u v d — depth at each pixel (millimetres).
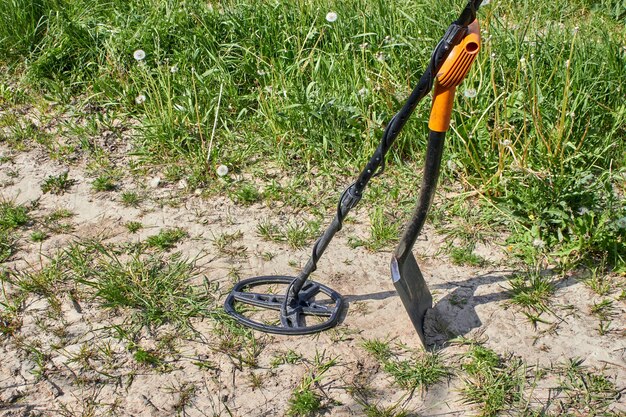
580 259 3877
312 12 5703
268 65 5371
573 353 3354
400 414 3037
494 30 5328
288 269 3889
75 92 5523
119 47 5617
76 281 3670
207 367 3285
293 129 4879
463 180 4461
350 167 4699
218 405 3115
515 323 3527
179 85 5234
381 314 3592
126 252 3982
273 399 3145
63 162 4801
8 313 3572
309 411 3078
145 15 5848
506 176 4316
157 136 4859
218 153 4766
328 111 4793
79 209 4359
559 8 6512
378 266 3918
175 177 4629
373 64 5316
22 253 3984
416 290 3410
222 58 5371
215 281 3783
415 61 5184
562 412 3062
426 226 4207
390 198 4422
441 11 5762
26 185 4562
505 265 3898
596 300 3650
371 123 4703
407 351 3375
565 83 4512
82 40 5688
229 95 5195
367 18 5633
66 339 3428
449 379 3229
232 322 3510
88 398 3146
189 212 4336
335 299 3643
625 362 3303
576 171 4219
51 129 5145
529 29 5906
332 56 5203
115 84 5406
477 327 3508
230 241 4086
